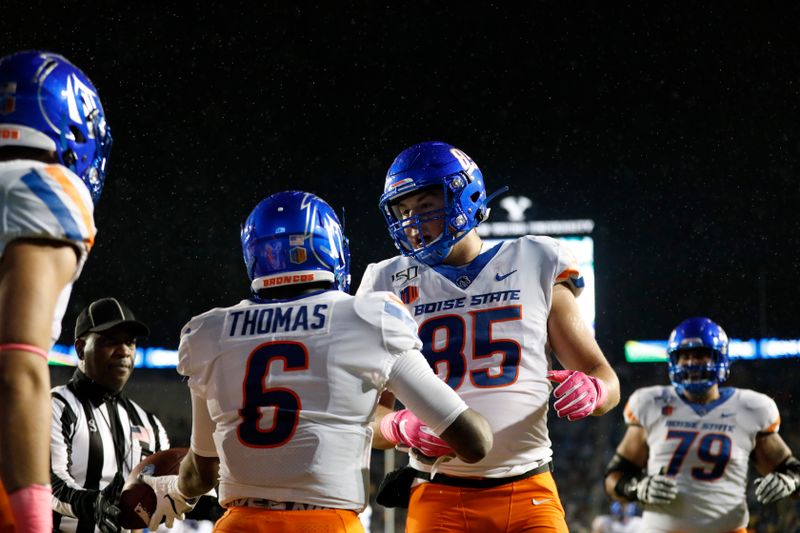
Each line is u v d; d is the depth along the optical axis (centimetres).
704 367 471
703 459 462
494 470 237
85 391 321
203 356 198
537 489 239
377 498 256
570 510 1519
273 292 204
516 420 239
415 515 243
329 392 187
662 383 1769
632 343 1728
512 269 254
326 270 205
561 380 226
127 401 340
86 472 311
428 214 251
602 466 1584
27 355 128
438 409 191
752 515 1267
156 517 226
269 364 190
